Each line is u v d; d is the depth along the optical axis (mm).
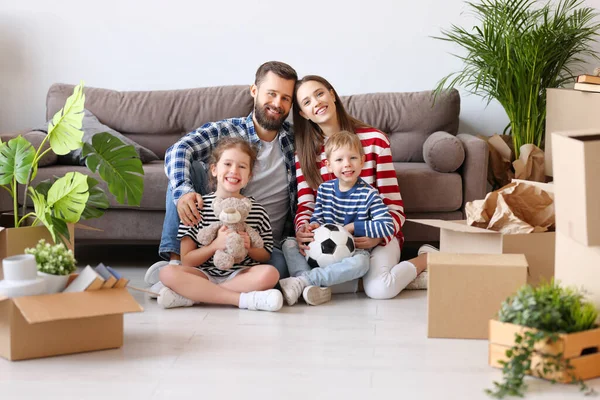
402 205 3201
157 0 4246
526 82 3793
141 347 2330
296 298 2852
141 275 3377
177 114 3934
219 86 4043
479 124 4250
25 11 4250
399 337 2441
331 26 4230
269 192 3268
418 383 2033
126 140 3725
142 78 4289
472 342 2387
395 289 2971
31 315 2066
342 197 3107
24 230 2590
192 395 1950
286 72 3184
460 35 4172
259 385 2020
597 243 2018
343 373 2109
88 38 4258
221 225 2904
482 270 2393
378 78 4254
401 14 4203
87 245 4133
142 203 3389
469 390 1982
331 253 2957
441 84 3867
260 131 3262
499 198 2678
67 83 4258
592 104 3432
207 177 3162
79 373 2100
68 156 3539
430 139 3564
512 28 3723
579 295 2092
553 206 2713
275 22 4242
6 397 1932
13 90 4281
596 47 4141
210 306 2832
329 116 3172
